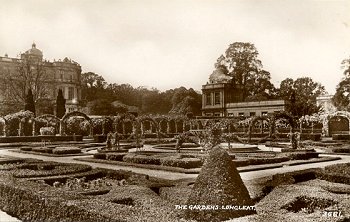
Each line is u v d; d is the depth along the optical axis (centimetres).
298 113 6231
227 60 8588
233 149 2709
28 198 907
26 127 4788
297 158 2294
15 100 6456
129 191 999
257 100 7462
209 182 746
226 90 7694
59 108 5978
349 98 6078
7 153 2914
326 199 878
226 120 4278
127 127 5478
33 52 7725
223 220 712
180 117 5734
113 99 9206
